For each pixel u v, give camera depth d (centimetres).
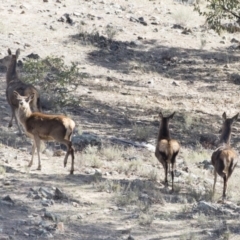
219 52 11800
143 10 13088
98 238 4612
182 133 8244
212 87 10494
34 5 12256
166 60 11288
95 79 10044
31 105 6912
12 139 6981
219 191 5975
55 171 6097
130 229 4819
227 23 12681
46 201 5188
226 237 4719
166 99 9762
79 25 11681
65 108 8612
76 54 10819
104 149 6838
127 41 11612
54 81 9112
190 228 4938
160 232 4816
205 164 6862
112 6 12912
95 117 8450
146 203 5391
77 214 5034
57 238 4544
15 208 5019
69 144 5972
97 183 5791
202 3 13838
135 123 8400
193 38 12212
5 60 7975
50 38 11144
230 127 6103
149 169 6444
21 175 5825
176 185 6019
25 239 4459
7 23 11344
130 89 9925
